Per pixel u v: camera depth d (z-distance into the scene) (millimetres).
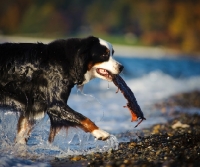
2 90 11195
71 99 20297
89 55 11078
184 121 15219
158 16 110875
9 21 117125
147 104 20031
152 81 34281
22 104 11164
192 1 106562
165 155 9805
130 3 122062
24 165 9398
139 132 13203
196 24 104625
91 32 122938
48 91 10859
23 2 119938
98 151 10664
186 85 32656
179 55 98562
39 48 11125
